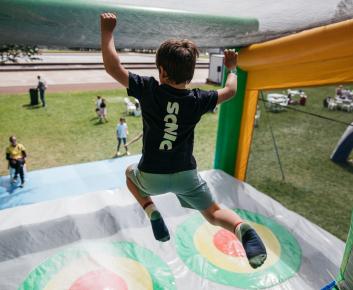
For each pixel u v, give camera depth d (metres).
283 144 12.59
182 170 2.19
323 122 15.06
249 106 7.23
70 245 4.82
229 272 4.58
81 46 4.84
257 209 6.17
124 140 11.40
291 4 3.89
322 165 10.78
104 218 5.44
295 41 5.09
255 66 6.35
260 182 9.37
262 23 4.69
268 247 5.10
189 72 2.01
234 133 7.47
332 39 4.50
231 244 5.12
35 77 26.23
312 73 5.49
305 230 5.60
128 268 4.49
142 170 2.19
